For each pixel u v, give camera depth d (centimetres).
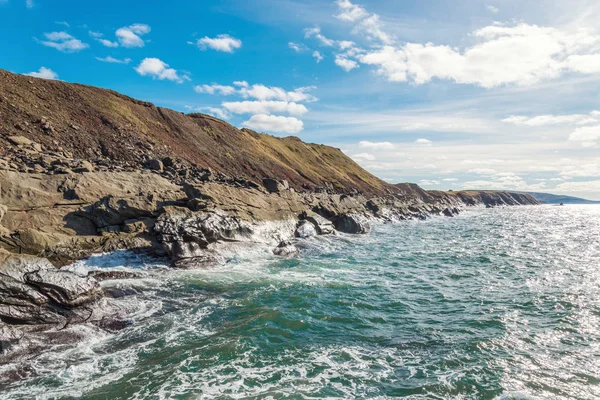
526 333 1295
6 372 996
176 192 2934
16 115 4028
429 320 1436
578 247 3431
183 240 2281
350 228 4278
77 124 4684
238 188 3531
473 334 1291
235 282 1920
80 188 2456
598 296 1728
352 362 1089
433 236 4303
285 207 3806
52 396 906
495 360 1097
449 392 930
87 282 1402
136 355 1116
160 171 3653
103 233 2241
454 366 1062
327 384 967
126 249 2173
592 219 8269
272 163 8125
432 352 1155
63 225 2197
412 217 7162
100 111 5400
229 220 2708
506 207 17700
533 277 2150
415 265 2520
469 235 4441
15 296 1210
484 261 2681
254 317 1419
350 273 2222
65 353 1116
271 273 2147
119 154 4481
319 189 7744
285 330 1309
